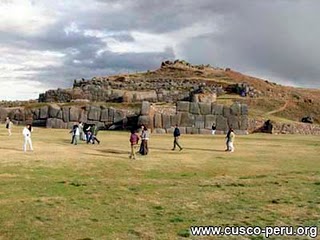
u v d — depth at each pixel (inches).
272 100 3742.6
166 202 636.1
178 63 5679.1
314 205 629.9
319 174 928.9
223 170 971.9
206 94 3083.2
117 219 539.5
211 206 617.0
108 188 727.7
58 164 957.8
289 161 1151.6
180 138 1937.7
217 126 2369.6
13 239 458.6
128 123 2383.1
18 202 610.9
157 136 2031.3
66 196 657.6
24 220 525.3
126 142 1589.6
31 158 1037.8
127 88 3750.0
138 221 532.7
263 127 2655.0
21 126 2452.0
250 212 585.3
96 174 868.6
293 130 2623.0
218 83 4296.3
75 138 1477.6
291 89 5024.6
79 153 1177.4
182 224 522.6
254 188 756.0
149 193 695.1
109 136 1903.3
